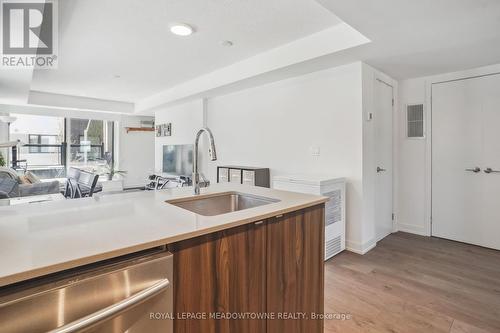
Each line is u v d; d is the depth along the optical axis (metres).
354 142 3.15
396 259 2.94
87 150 7.44
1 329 0.64
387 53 2.78
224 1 2.25
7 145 3.63
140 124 8.08
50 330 0.70
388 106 3.70
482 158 3.26
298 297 1.47
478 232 3.32
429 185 3.69
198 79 4.64
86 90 5.52
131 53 3.42
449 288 2.32
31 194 3.43
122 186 7.63
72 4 2.26
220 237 1.10
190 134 5.69
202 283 1.04
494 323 1.85
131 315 0.84
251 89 4.38
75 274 0.77
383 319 1.91
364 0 1.84
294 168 3.80
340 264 2.81
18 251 0.78
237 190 1.91
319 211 1.61
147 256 0.90
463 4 1.88
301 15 2.49
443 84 3.52
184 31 2.78
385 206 3.70
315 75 3.50
